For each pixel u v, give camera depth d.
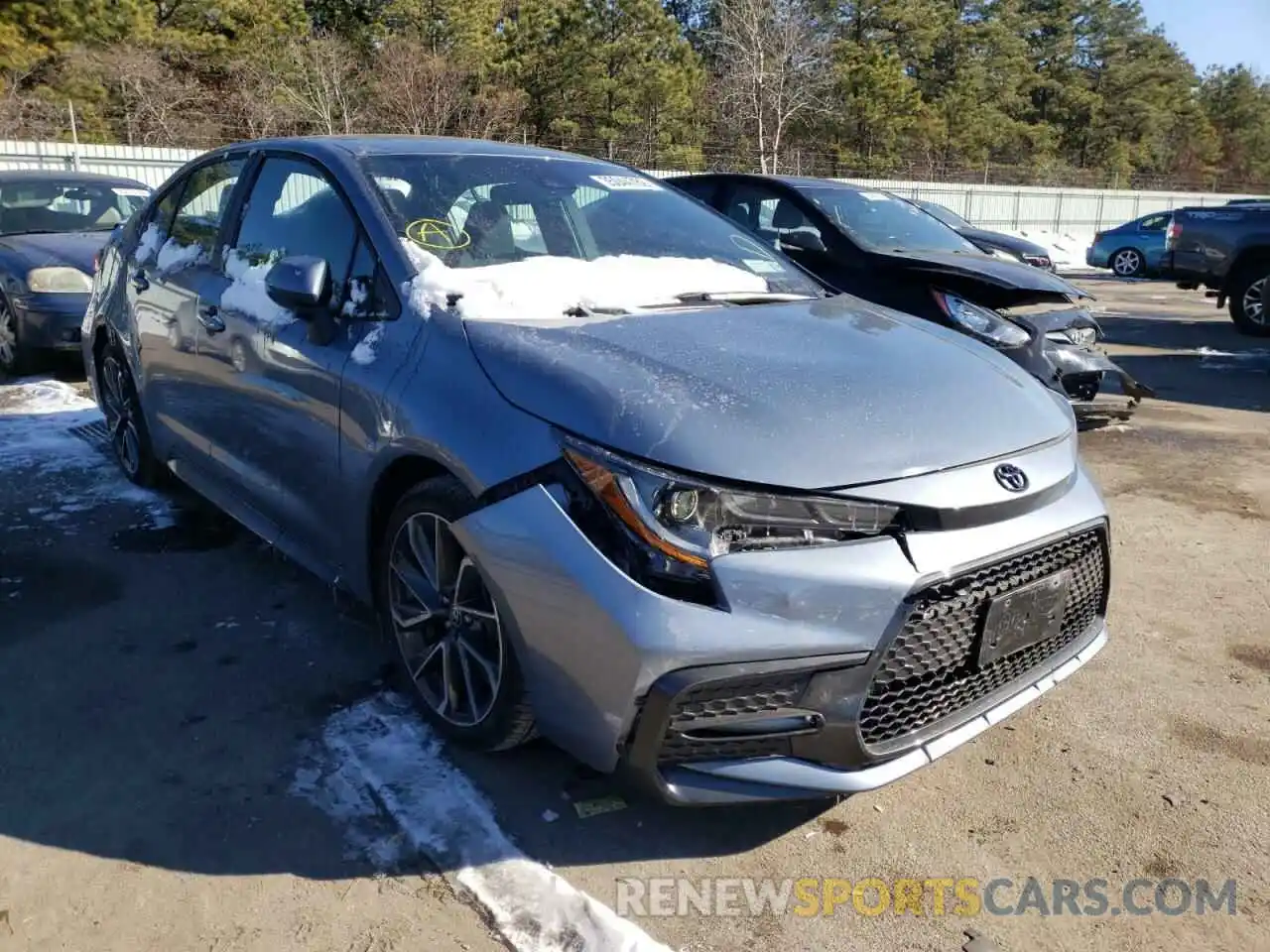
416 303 2.94
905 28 50.78
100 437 6.03
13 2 27.39
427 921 2.30
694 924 2.33
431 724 3.00
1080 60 68.88
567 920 2.29
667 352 2.70
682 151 36.25
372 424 2.91
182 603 3.88
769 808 2.76
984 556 2.43
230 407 3.77
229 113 29.36
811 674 2.29
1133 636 3.85
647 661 2.22
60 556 4.31
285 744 2.96
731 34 33.94
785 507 2.28
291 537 3.60
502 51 35.69
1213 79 81.06
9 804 2.68
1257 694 3.42
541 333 2.76
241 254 3.88
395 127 29.84
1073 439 2.93
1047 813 2.77
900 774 2.41
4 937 2.24
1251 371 9.59
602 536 2.31
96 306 5.25
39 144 18.28
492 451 2.53
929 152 47.56
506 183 3.65
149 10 29.84
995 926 2.36
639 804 2.73
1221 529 5.05
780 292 3.58
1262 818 2.76
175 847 2.53
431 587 2.90
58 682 3.29
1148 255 20.80
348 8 35.31
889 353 2.95
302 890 2.39
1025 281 6.25
